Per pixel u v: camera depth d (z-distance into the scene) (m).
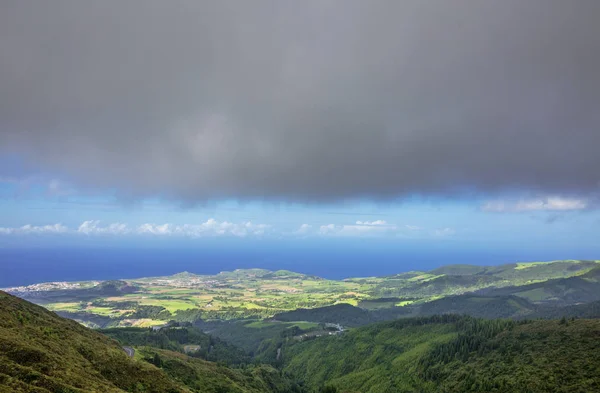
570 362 172.75
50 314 155.38
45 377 82.12
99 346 133.12
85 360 113.12
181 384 153.88
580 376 157.38
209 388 168.88
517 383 170.12
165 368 170.88
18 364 84.94
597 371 156.25
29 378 80.00
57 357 100.94
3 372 79.81
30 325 120.25
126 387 111.56
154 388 118.88
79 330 150.00
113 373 115.94
